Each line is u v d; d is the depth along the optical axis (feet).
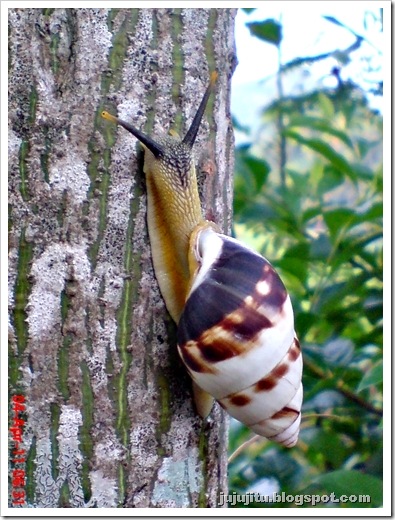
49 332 0.92
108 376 0.93
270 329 0.94
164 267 0.95
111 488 0.92
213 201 0.99
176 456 0.95
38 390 0.92
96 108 0.93
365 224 1.22
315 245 1.18
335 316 1.18
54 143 0.92
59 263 0.92
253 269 0.95
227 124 1.00
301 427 1.17
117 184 0.94
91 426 0.92
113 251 0.93
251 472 1.15
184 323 0.94
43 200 0.92
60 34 0.93
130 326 0.94
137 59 0.94
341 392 1.16
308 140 1.22
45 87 0.92
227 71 1.00
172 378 0.95
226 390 0.94
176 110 0.96
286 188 1.29
